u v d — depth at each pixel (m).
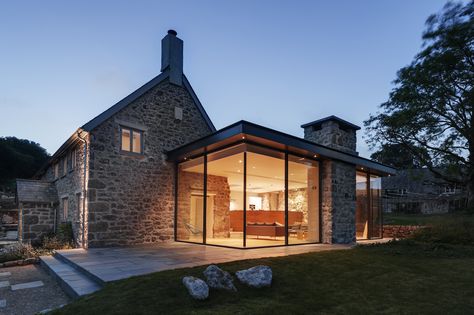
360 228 13.35
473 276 5.66
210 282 4.67
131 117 10.79
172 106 12.07
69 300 5.39
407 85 20.20
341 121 12.46
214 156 10.22
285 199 10.04
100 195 9.78
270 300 4.39
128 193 10.43
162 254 7.92
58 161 14.34
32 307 5.11
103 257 7.63
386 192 33.06
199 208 11.38
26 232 12.18
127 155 10.55
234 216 11.15
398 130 22.36
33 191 13.37
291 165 10.51
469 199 20.38
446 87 18.86
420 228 12.08
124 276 5.48
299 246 9.88
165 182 11.51
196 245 10.09
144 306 4.07
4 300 5.48
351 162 11.84
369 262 6.68
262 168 10.48
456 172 20.53
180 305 4.11
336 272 5.84
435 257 7.32
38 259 8.85
